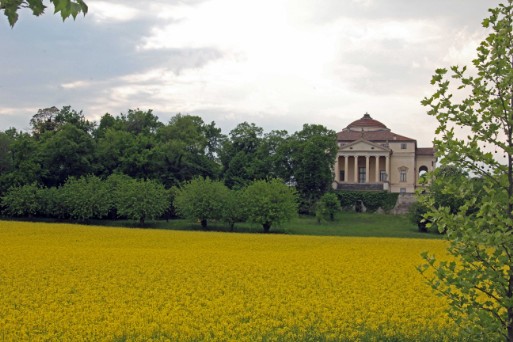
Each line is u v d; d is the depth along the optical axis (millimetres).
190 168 97375
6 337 13258
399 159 118812
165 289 20953
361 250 39875
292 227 80250
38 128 115125
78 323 14969
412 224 85188
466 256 8867
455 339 13719
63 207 78125
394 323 15156
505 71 9078
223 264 28766
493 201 8586
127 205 76312
